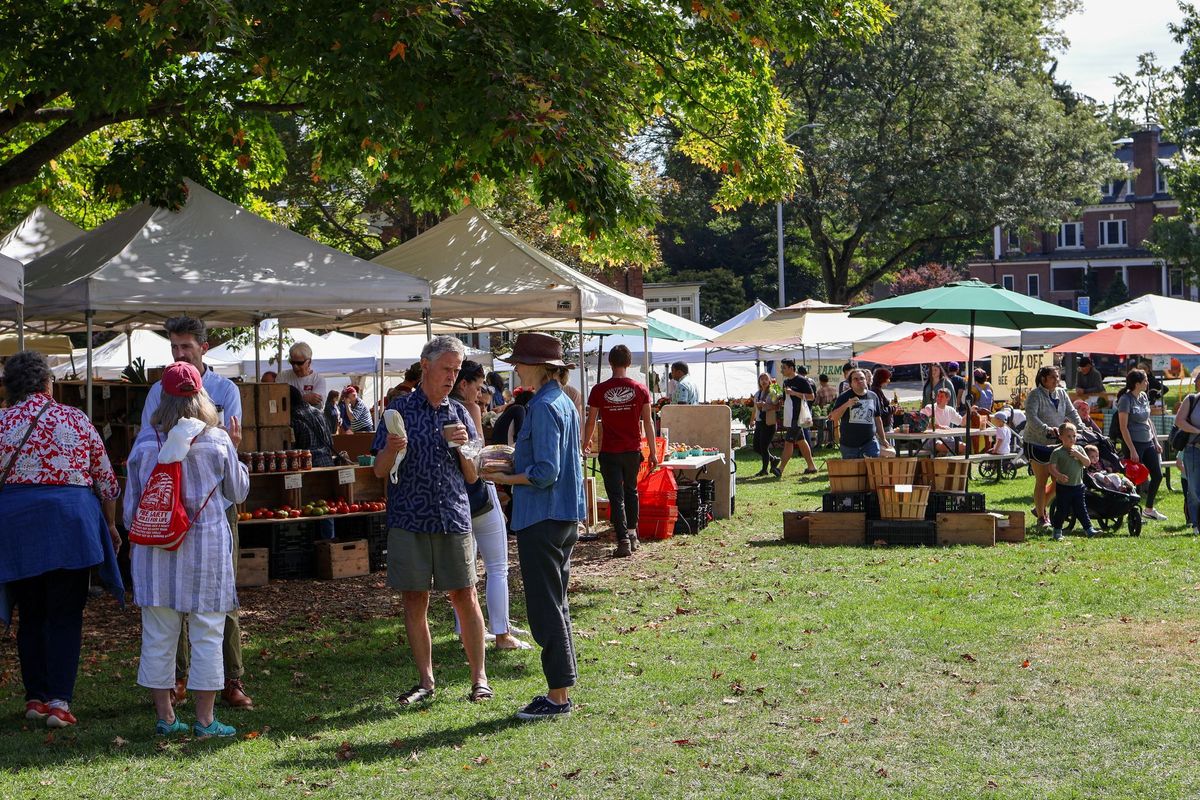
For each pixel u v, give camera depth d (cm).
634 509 1241
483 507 786
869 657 746
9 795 515
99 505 646
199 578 596
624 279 4781
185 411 604
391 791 514
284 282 1073
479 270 1329
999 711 619
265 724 631
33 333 1460
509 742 580
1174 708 621
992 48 4612
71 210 1794
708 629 847
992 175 4066
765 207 4653
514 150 1038
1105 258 7969
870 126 4134
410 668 759
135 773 545
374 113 992
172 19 909
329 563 1147
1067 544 1241
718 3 1229
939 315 1373
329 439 1248
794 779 519
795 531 1310
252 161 1435
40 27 1018
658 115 1644
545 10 1151
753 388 4316
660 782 517
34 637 647
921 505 1252
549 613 626
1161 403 2158
